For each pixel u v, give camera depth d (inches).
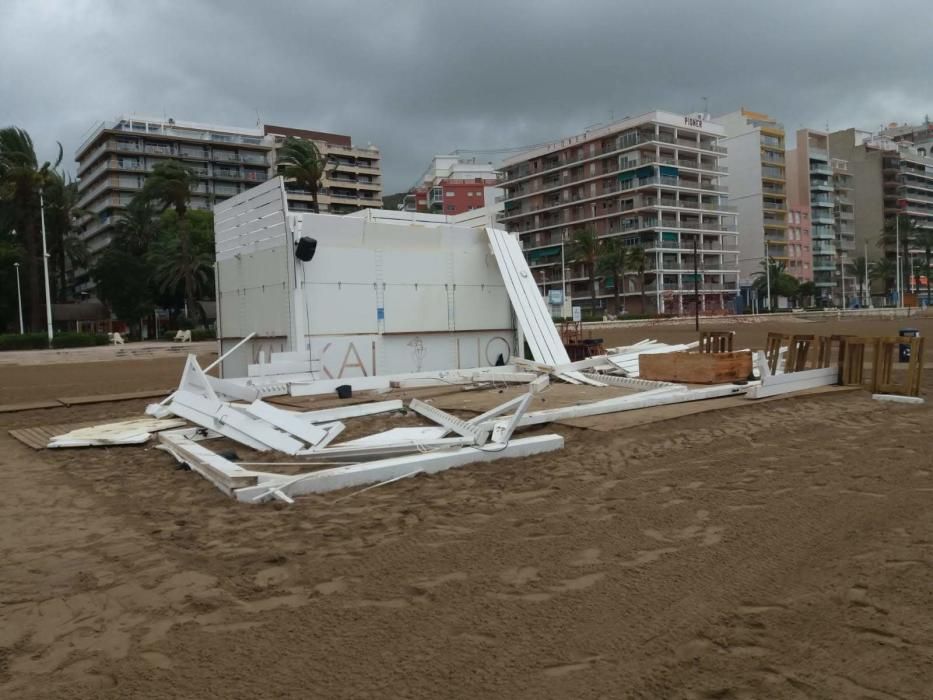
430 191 4439.0
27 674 124.4
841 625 133.0
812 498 218.2
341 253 515.2
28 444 367.6
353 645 131.6
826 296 4372.5
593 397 419.5
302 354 472.7
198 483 266.4
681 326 2297.0
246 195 565.0
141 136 3740.2
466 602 149.6
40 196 2069.4
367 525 206.8
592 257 3270.2
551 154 3811.5
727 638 129.9
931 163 5088.6
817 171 4247.0
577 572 164.9
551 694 113.0
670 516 205.5
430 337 563.5
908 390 409.7
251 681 119.6
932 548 170.1
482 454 282.5
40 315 2239.2
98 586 165.2
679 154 3503.9
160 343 1953.7
